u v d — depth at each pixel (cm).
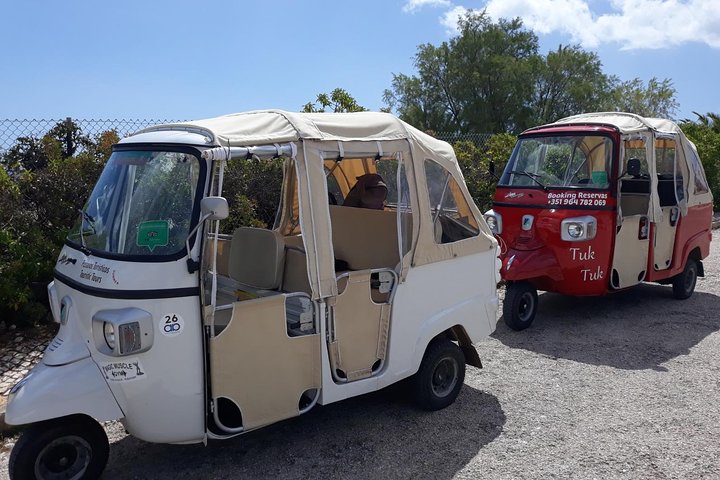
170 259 345
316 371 403
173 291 343
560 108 3931
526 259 688
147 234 354
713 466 407
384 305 432
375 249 496
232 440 445
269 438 448
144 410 349
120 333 332
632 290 888
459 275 485
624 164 735
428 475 399
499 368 586
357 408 496
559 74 3834
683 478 394
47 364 350
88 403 339
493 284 523
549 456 422
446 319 475
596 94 3891
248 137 371
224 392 364
